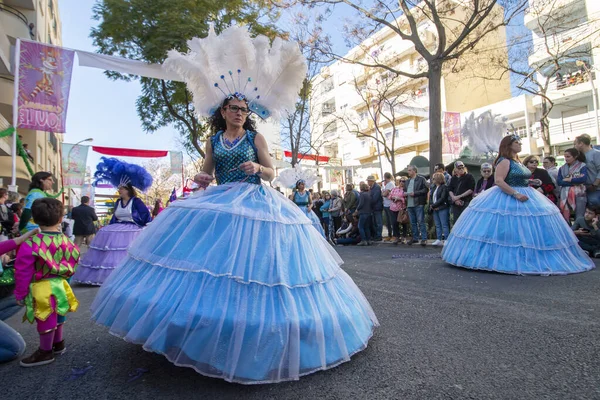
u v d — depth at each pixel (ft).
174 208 7.84
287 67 9.33
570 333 8.32
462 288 13.19
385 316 10.24
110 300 6.98
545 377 6.38
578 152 19.72
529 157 23.70
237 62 9.17
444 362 7.13
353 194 37.14
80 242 35.04
